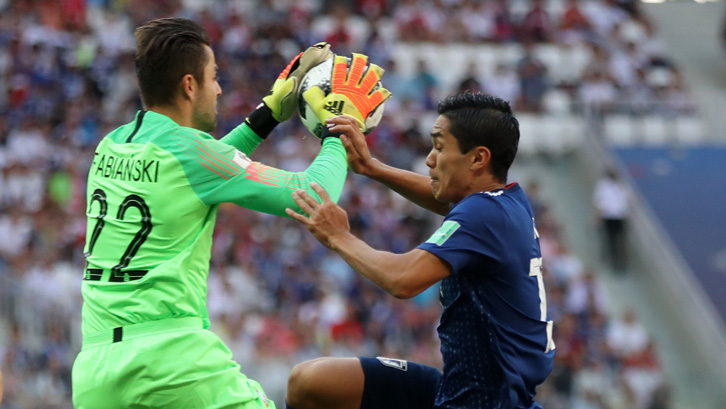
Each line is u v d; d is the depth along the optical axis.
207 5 65.31
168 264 13.02
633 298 57.66
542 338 13.78
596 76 69.25
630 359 50.47
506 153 13.81
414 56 67.69
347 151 14.35
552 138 66.06
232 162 13.29
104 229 13.27
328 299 46.72
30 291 42.59
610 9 78.00
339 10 67.69
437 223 54.53
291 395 14.52
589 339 50.59
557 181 64.19
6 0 60.91
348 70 14.52
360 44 65.38
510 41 70.44
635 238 59.50
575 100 67.75
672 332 56.44
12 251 46.47
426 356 45.59
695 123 69.75
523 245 13.55
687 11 85.38
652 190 63.16
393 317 46.81
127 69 59.06
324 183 13.56
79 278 44.50
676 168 64.56
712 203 62.41
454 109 13.88
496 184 13.91
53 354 40.75
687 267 58.97
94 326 13.22
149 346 12.88
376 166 15.02
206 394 13.06
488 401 13.46
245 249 48.66
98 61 59.16
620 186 60.06
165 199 13.07
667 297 57.66
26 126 53.59
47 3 61.47
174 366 12.89
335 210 13.30
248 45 61.91
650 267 58.84
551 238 56.09
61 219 48.84
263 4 66.31
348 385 14.38
